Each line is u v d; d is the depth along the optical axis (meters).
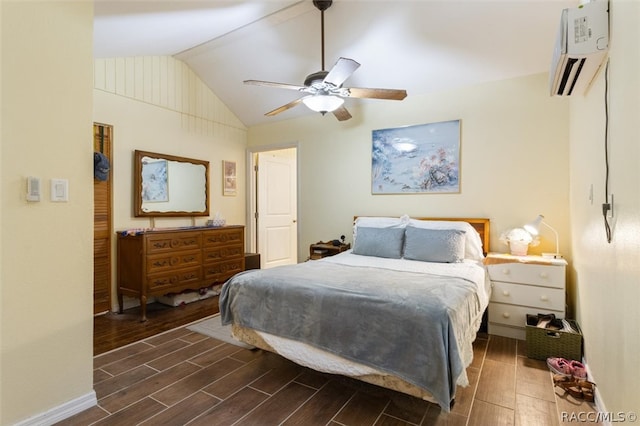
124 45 3.11
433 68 3.33
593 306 1.98
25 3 1.59
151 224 3.86
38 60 1.64
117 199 3.55
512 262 2.84
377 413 1.79
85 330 1.83
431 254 3.02
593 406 1.84
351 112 4.19
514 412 1.79
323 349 1.94
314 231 4.53
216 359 2.45
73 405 1.77
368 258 3.23
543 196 3.12
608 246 1.63
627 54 1.29
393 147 3.90
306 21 3.00
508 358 2.45
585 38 1.55
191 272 3.75
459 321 1.75
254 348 2.64
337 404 1.88
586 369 2.14
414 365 1.64
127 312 3.55
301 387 2.06
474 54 3.06
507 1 2.49
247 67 3.87
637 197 1.22
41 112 1.66
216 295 4.26
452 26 2.80
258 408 1.84
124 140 3.59
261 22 3.05
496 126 3.33
